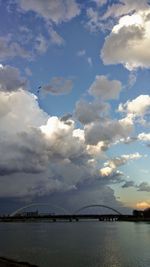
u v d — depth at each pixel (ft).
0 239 548.31
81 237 592.60
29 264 255.09
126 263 287.48
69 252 361.10
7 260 265.95
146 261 298.76
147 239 537.65
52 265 274.98
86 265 276.21
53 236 625.00
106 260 304.50
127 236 611.88
